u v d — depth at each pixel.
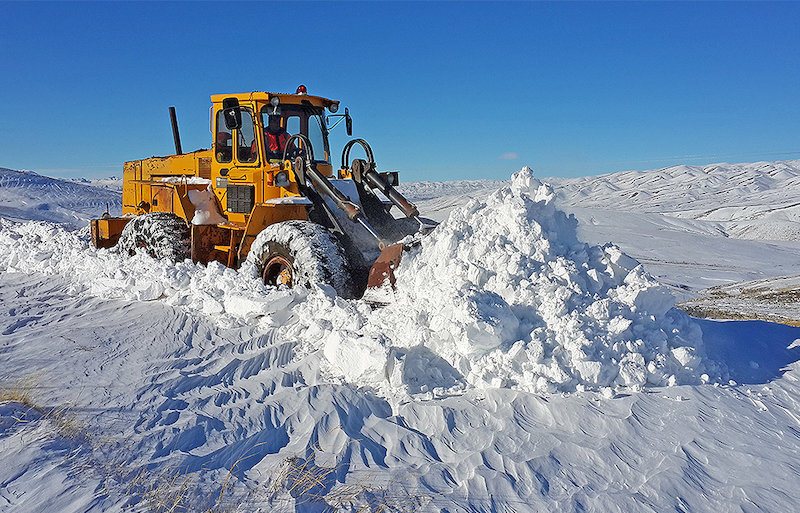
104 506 3.20
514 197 5.86
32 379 4.80
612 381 4.74
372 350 4.75
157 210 10.01
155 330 5.96
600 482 3.64
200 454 3.80
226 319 6.12
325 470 3.66
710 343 6.06
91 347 5.55
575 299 5.16
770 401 4.86
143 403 4.43
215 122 8.58
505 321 4.85
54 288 8.00
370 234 7.41
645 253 37.94
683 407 4.51
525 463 3.75
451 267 5.44
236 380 4.96
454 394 4.58
